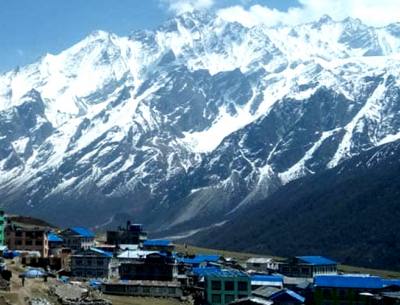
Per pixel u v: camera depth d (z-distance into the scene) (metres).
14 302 186.00
